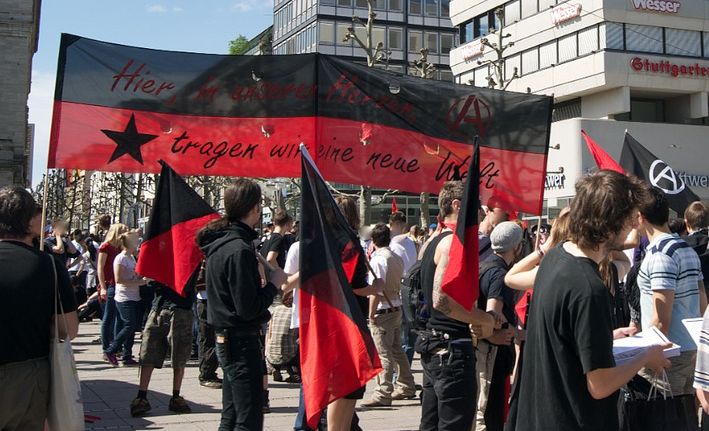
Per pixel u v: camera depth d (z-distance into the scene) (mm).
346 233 5090
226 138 6469
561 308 2914
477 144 4406
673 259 4863
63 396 4137
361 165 6672
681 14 36062
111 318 11195
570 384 2910
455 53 45656
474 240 4383
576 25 36562
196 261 6574
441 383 4664
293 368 9531
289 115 6535
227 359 4891
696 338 3941
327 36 51219
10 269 4078
